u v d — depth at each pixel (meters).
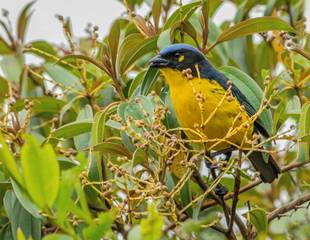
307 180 14.41
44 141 12.18
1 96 14.37
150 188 10.52
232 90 12.98
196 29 13.55
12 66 14.86
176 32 13.22
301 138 11.30
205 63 13.10
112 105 12.21
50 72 13.98
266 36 14.41
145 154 11.20
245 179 13.79
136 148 11.52
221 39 13.00
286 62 13.66
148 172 11.39
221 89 12.87
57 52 14.80
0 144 8.91
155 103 12.09
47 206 8.41
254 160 13.15
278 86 13.86
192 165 10.76
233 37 12.94
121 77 12.63
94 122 11.73
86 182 10.82
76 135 12.35
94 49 13.21
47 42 14.70
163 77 14.07
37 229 11.83
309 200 12.75
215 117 12.75
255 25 12.66
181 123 12.95
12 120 12.21
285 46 13.30
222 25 15.52
